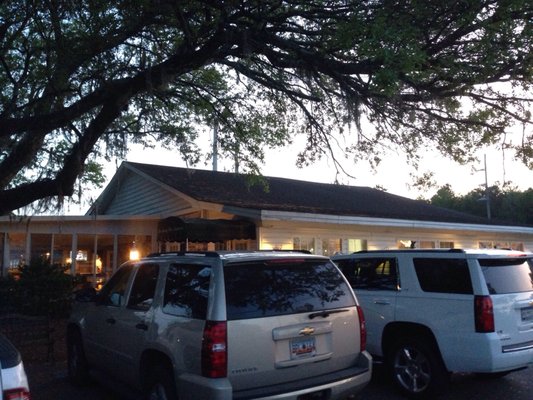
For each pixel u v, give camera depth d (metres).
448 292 6.49
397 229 16.72
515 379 7.64
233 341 4.68
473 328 6.14
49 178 9.64
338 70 8.05
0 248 14.00
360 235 16.16
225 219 13.02
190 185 15.05
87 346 7.02
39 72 9.51
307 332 5.08
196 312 4.91
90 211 17.14
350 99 8.16
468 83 7.86
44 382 7.64
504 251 6.78
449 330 6.36
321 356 5.16
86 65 9.48
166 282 5.57
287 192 17.16
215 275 4.92
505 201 40.47
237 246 14.55
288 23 8.73
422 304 6.69
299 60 8.52
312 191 18.70
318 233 14.95
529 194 40.03
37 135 9.15
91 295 7.06
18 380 3.61
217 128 12.20
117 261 15.55
